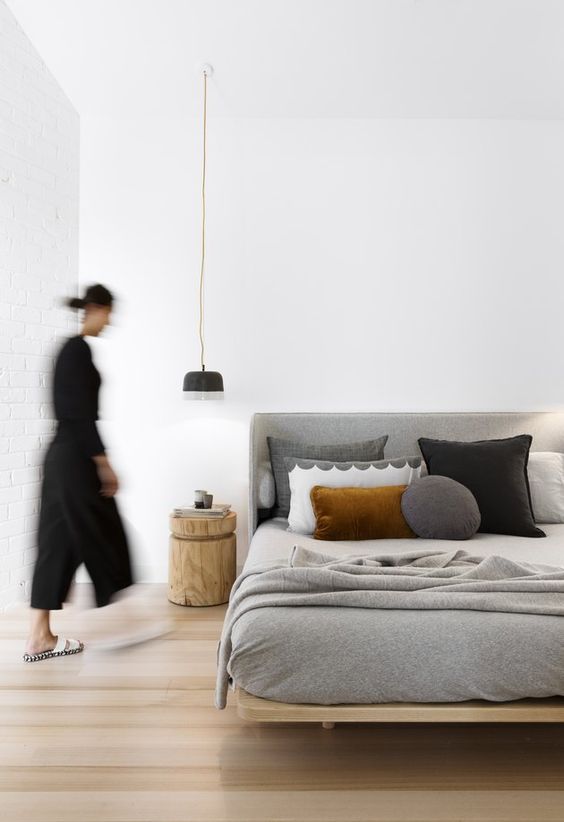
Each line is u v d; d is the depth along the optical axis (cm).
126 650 294
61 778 194
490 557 231
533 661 192
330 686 193
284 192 411
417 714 191
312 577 217
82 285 411
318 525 321
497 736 222
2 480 349
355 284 410
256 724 229
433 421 396
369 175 411
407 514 321
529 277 411
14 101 355
